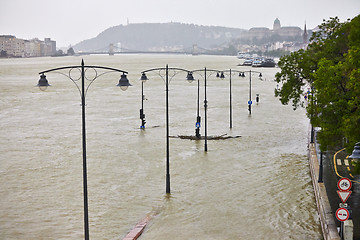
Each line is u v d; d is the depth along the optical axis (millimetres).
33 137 61844
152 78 188375
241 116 81812
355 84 27984
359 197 33562
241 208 33562
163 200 35531
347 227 24750
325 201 32000
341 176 39469
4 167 45875
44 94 120938
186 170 44438
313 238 28219
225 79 185250
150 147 55125
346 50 49969
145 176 42438
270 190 37969
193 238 28188
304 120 78125
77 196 36719
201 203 34719
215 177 41938
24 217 32219
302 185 39531
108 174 43156
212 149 54000
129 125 71688
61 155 51125
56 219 31875
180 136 61750
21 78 191375
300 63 55656
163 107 93688
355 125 28469
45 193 37531
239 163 47312
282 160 48812
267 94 122250
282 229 29578
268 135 63531
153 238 28266
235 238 28156
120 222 31281
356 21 34188
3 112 86688
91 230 29953
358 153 24438
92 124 72688
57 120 76938
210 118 79188
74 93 123688
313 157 46250
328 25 56469
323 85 32406
